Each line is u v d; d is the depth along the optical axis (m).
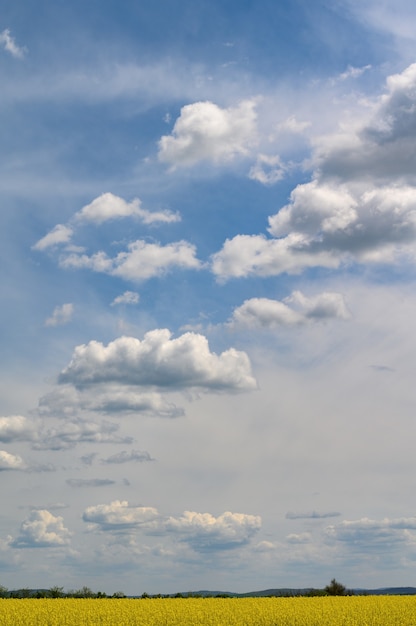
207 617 38.22
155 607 43.81
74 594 70.69
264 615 38.62
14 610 40.91
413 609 42.19
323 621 36.41
